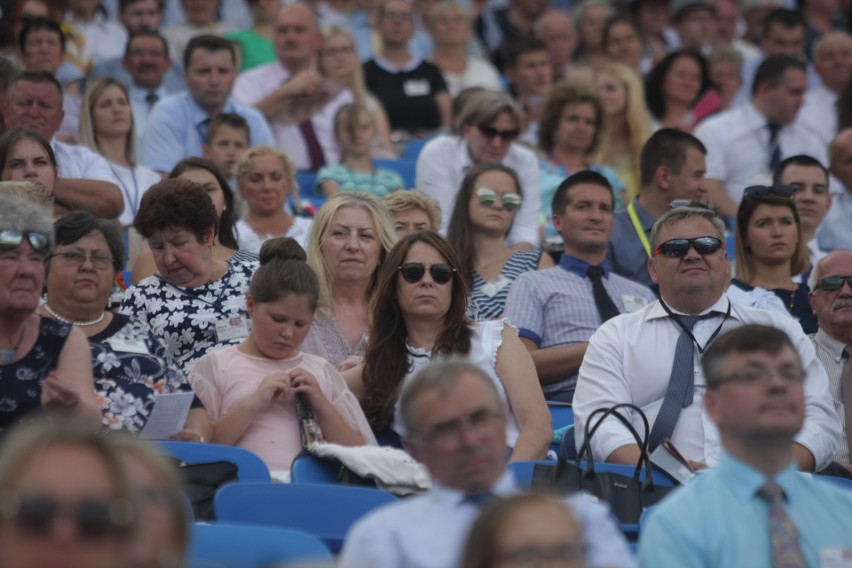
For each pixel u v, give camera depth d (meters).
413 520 14.54
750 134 39.28
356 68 42.06
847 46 44.06
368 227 24.69
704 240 22.17
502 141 33.91
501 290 28.69
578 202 27.56
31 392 18.95
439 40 47.75
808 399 21.81
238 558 15.43
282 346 22.00
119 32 43.59
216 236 27.16
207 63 36.19
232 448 19.31
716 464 21.23
